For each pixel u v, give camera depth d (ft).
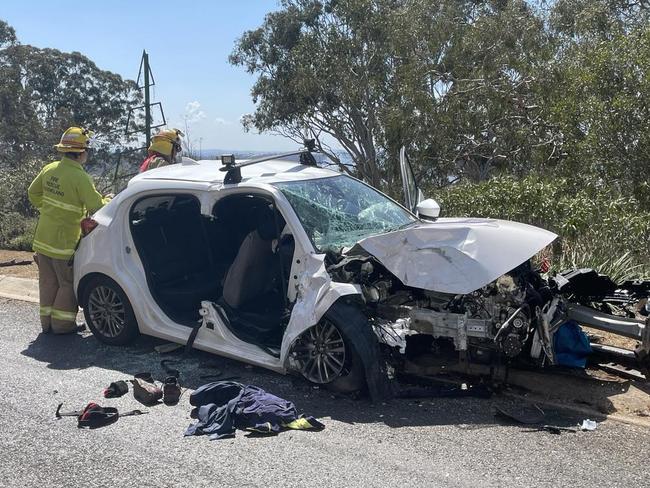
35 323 23.39
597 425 14.75
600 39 64.90
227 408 14.83
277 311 18.34
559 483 12.17
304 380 17.34
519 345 15.67
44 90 159.43
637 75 40.91
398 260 15.97
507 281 16.12
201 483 12.19
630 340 19.94
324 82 93.04
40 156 139.13
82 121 158.30
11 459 13.24
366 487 12.01
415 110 78.33
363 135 95.76
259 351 17.44
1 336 21.83
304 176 19.38
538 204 32.63
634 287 18.89
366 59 91.15
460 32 79.61
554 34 77.30
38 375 18.11
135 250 19.88
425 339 17.87
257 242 18.20
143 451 13.56
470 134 77.25
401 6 87.76
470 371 16.51
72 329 21.93
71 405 16.03
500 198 34.94
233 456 13.32
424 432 14.46
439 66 81.15
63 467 12.87
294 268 16.88
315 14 98.63
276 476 12.45
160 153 26.76
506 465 12.89
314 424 14.60
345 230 18.08
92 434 14.39
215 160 22.47
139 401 16.20
